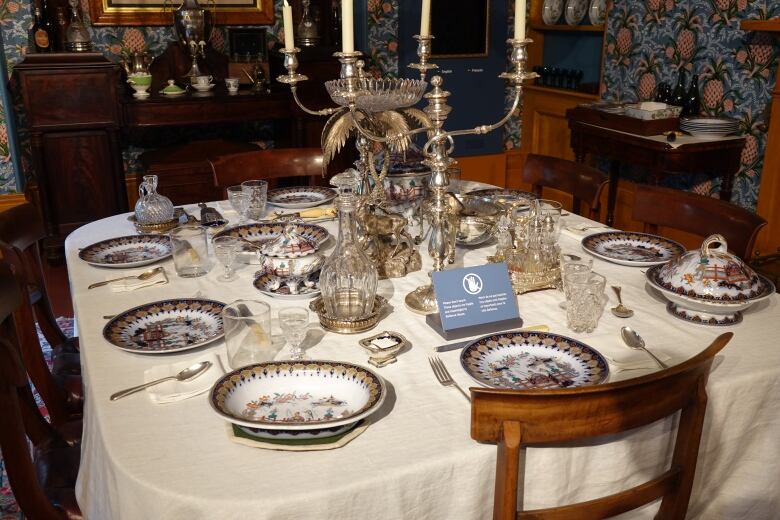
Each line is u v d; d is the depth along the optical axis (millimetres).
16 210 2176
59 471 1598
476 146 5523
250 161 2971
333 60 4590
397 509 1119
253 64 4773
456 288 1571
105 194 4406
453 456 1145
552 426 1077
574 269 1620
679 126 3904
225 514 1039
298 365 1348
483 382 1348
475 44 5301
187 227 1976
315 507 1062
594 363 1397
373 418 1255
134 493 1095
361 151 1893
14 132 4469
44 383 1928
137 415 1275
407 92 1710
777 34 3457
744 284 1618
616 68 4621
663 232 4488
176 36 4797
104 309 1748
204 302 1709
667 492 1252
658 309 1722
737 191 3928
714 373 1391
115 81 4242
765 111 3688
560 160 2881
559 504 1265
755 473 1465
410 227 2250
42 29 4234
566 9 5090
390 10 5137
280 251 1804
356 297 1624
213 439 1199
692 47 4035
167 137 5012
